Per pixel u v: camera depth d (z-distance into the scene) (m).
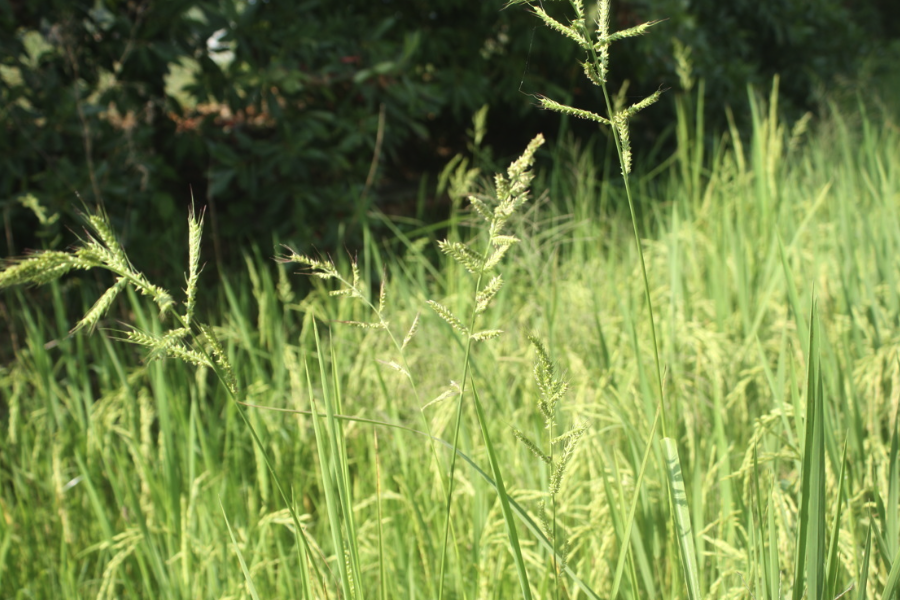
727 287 3.03
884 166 4.57
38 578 2.21
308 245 4.22
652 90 6.05
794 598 1.20
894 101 7.79
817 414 1.15
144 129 4.10
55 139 3.93
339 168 4.54
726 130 6.32
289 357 2.70
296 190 4.35
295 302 4.09
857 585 1.40
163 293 0.87
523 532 1.89
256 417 2.39
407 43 4.56
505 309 3.07
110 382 3.19
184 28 4.15
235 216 4.56
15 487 2.48
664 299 3.09
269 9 4.43
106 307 0.82
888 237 3.07
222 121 4.71
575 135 6.25
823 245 3.51
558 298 2.90
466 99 5.20
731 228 3.24
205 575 1.99
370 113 4.60
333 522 1.17
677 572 1.43
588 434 1.83
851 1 12.70
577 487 1.91
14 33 3.87
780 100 7.09
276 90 4.45
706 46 6.12
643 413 2.03
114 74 4.23
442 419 2.11
